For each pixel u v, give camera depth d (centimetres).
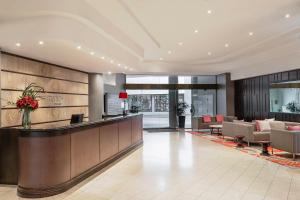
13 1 445
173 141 1043
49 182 437
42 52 596
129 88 1476
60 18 476
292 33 740
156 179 525
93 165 567
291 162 664
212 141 1036
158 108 1549
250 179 519
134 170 597
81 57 666
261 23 666
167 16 609
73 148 489
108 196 432
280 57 1020
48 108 755
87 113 995
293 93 1002
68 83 867
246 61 1155
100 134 605
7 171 506
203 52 1038
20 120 637
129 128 823
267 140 880
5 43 509
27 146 438
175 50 997
